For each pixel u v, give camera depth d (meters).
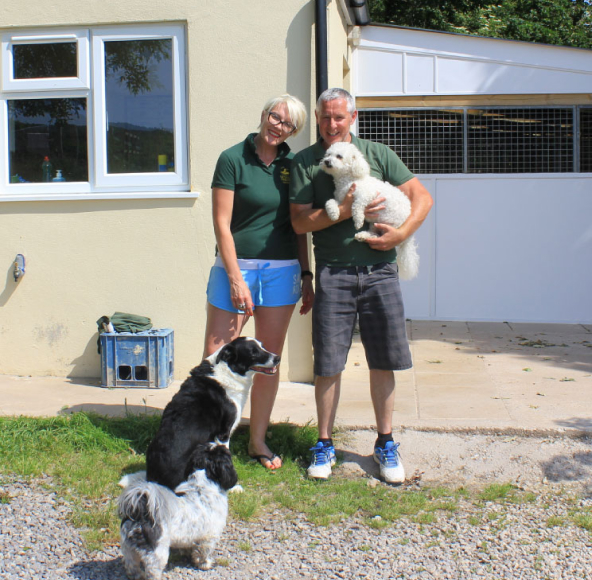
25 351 5.68
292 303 3.90
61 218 5.56
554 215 8.09
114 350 5.28
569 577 2.82
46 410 4.67
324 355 3.74
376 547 3.08
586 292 8.11
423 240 8.30
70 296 5.60
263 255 3.77
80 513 3.33
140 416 4.47
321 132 3.72
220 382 3.34
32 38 5.57
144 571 2.63
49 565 2.91
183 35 5.44
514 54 7.92
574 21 16.66
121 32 5.49
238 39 5.34
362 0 6.87
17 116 5.69
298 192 3.69
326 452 3.84
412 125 8.18
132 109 5.57
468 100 8.08
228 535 3.19
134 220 5.51
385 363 3.73
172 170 5.58
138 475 3.29
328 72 5.41
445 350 6.64
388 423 3.85
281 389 5.24
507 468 3.84
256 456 3.98
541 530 3.22
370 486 3.71
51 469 3.87
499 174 8.11
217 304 3.79
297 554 3.02
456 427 4.18
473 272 8.27
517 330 7.71
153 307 5.55
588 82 7.86
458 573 2.86
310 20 5.28
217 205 3.67
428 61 8.05
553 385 5.21
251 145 3.71
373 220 3.71
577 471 3.77
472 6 15.32
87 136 5.63
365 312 3.73
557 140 8.06
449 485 3.74
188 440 3.12
